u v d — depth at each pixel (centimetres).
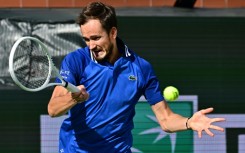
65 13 1836
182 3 1869
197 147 1862
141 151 1841
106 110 1146
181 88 1864
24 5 1942
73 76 1123
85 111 1145
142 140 1842
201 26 1872
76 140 1169
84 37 1093
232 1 2014
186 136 1858
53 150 1819
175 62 1861
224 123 1873
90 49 1098
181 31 1867
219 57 1877
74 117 1156
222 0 2011
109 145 1171
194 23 1870
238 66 1883
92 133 1157
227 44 1881
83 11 1084
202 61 1870
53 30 1820
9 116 1800
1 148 1800
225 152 1872
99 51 1103
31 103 1808
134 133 1839
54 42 1817
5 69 1795
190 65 1867
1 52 1797
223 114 1873
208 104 1869
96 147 1168
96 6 1085
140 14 1853
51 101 1081
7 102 1797
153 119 1845
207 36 1873
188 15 1867
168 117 1198
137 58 1181
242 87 1883
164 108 1206
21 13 1820
